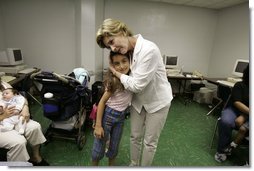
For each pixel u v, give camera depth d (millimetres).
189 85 5086
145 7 4684
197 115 3811
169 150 2496
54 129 2432
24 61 4480
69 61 4656
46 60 4570
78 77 2541
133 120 1657
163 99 1482
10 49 3461
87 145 2467
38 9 4273
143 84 1272
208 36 5207
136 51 1293
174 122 3410
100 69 4570
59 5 4320
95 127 1549
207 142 2760
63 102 2172
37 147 1929
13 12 4199
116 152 1748
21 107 1942
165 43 5000
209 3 4477
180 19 4930
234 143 2285
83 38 4055
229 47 4621
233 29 4500
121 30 1248
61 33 4469
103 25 1230
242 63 3746
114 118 1544
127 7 4605
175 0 4414
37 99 3836
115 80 1418
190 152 2480
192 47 5184
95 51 4129
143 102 1514
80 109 2348
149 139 1577
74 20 4422
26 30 4332
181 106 4332
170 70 4477
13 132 1737
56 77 2090
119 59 1360
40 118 3156
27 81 3127
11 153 1644
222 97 3242
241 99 2309
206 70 5395
